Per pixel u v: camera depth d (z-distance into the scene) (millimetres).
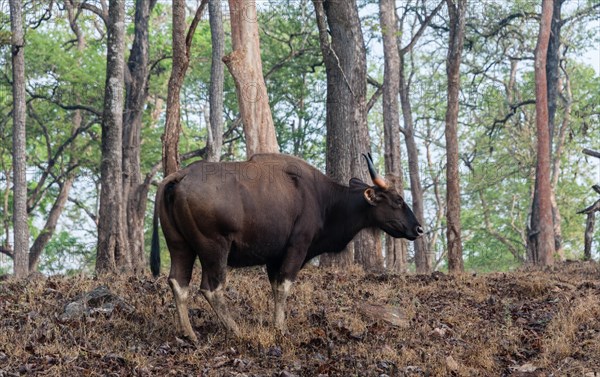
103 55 35656
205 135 39156
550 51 33656
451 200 20797
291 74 34156
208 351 9633
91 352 9297
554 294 13180
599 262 21016
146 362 9125
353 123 19016
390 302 12469
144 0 28359
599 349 10023
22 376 8570
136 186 26719
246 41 16562
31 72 32656
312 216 10633
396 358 9734
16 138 23891
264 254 10211
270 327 10328
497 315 11898
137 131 27656
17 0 23500
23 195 23984
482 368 9695
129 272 16672
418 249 30969
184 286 9938
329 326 10688
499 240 42219
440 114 39000
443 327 11125
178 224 9742
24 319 10383
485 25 31344
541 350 10203
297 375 9016
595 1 34312
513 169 38344
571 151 40031
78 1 30875
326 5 19344
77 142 34938
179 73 14961
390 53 25906
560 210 41438
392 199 11273
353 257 18719
